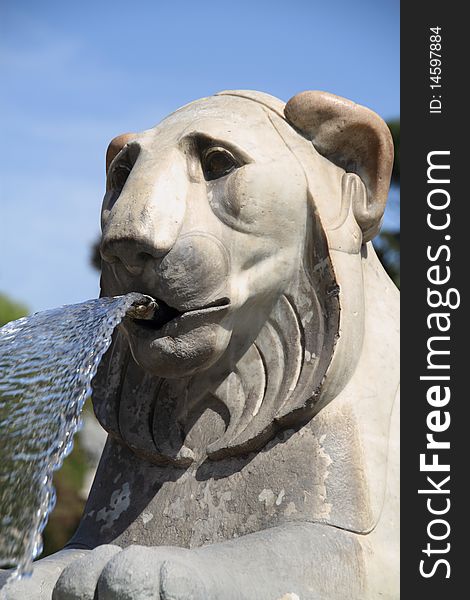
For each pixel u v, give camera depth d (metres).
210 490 3.39
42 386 3.25
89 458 7.44
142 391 3.57
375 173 3.54
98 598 2.73
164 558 2.77
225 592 2.82
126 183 3.38
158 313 3.32
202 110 3.53
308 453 3.29
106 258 3.34
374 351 3.49
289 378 3.37
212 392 3.47
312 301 3.39
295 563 3.05
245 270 3.35
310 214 3.41
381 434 3.38
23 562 2.96
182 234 3.27
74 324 3.27
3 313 8.77
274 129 3.49
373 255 3.72
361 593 3.16
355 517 3.23
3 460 3.24
